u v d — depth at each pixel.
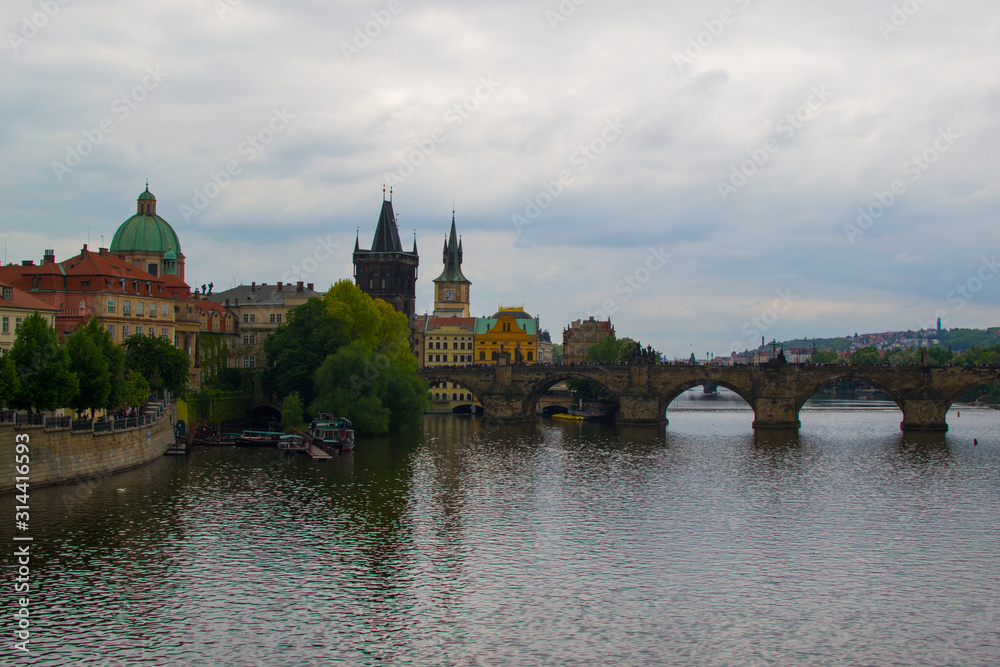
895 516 113.00
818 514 113.88
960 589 84.00
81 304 163.62
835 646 71.06
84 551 89.94
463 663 67.25
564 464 156.00
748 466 156.00
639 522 108.50
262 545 94.62
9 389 105.06
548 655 68.75
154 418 147.12
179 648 68.69
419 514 110.88
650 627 74.19
